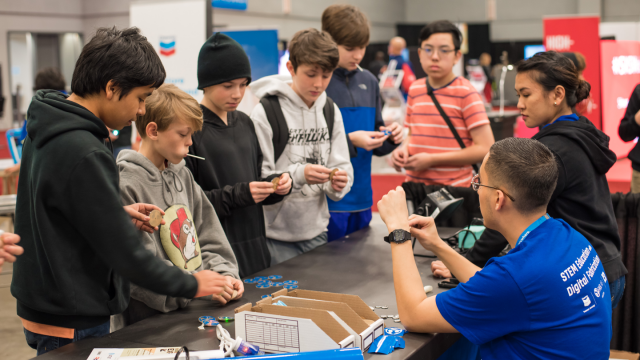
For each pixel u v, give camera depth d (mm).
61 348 1244
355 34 2562
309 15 13195
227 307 1520
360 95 2701
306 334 1179
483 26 15867
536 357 1159
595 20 5355
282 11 12266
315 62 2066
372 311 1323
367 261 1971
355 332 1191
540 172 1199
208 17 4082
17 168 4582
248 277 1796
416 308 1286
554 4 15578
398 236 1409
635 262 2350
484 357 1238
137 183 1481
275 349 1223
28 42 9914
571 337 1146
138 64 1193
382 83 8875
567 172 1614
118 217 1136
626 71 6543
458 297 1200
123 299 1354
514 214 1251
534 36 16000
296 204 2258
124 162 1507
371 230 2475
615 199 2359
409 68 9109
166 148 1512
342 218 2652
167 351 1190
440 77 2846
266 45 4496
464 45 15953
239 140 2037
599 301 1215
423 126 2916
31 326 1306
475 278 1189
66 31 10430
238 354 1190
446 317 1215
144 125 1510
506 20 16297
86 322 1272
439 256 1548
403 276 1357
